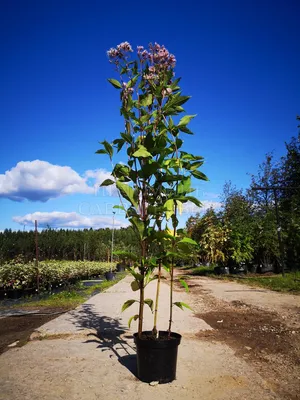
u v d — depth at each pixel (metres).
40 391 2.97
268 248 16.38
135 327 5.32
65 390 2.99
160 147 3.30
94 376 3.31
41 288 12.31
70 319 6.02
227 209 19.62
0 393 2.93
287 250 16.17
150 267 3.35
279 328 5.46
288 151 20.70
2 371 3.45
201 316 6.58
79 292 11.96
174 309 7.18
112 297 9.41
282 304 7.80
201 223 20.00
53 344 4.42
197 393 2.96
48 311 7.66
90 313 6.66
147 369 3.16
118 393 2.93
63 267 14.85
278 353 4.22
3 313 7.54
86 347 4.28
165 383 3.16
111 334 4.90
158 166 3.14
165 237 3.17
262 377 3.43
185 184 3.39
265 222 17.17
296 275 13.81
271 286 11.47
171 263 3.40
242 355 4.15
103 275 23.41
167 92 3.34
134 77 3.35
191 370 3.50
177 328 5.30
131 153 3.34
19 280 11.52
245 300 8.59
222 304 8.09
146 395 2.89
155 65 3.33
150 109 3.45
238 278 15.10
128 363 3.69
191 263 29.02
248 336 5.03
